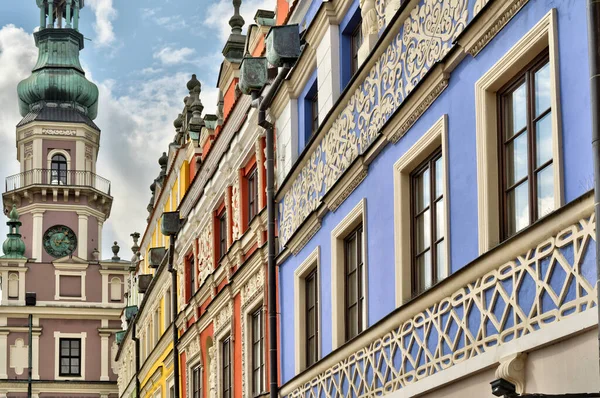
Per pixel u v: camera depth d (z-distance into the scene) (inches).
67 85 3415.4
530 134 491.5
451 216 565.0
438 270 596.7
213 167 1286.9
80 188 3181.6
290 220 897.5
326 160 792.9
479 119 530.0
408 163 628.7
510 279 488.1
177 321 1471.5
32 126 3255.4
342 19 789.2
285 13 1000.9
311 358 857.5
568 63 448.5
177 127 1670.8
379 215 677.3
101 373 3038.9
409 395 600.7
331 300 774.5
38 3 3641.7
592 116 360.5
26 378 2984.7
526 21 486.0
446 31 575.8
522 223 500.1
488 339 506.6
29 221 3169.3
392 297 650.8
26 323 3011.8
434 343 571.8
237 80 1229.1
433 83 581.6
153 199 2011.6
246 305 1088.8
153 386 1831.9
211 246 1280.8
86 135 3292.3
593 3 360.5
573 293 439.5
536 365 466.3
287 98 916.6
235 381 1136.8
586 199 425.7
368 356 677.3
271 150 900.0
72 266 3097.9
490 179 522.6
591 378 428.5
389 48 660.1
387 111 663.8
